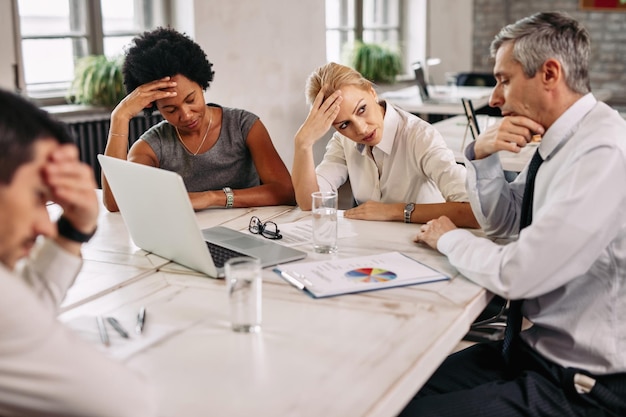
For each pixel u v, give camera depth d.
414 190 2.38
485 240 1.60
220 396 1.07
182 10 4.89
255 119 2.51
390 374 1.13
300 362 1.18
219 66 5.07
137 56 2.32
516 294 1.48
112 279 1.62
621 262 1.48
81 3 4.73
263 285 1.56
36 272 1.17
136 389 0.93
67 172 0.99
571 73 1.55
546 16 1.57
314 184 2.26
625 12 8.01
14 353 0.85
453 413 1.48
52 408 0.88
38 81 4.56
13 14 4.07
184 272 1.67
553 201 1.48
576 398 1.50
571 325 1.54
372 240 1.89
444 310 1.40
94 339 1.28
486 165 1.83
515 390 1.52
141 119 4.63
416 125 2.32
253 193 2.33
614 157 1.45
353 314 1.39
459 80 6.39
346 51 6.74
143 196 1.68
